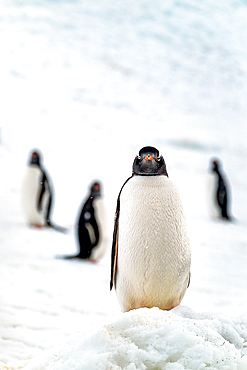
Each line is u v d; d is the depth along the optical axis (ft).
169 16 377.50
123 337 12.58
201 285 34.94
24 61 254.68
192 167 124.98
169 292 17.78
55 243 50.80
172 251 17.34
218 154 165.48
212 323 13.73
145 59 302.04
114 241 18.88
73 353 12.22
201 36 363.15
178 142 176.14
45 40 287.69
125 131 182.29
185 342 12.12
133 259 17.39
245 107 268.82
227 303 28.73
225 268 42.70
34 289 27.99
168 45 332.19
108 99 231.91
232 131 222.69
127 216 17.49
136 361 11.73
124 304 18.48
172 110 240.12
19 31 292.61
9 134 141.18
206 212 82.02
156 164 17.98
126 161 125.18
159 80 278.05
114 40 314.76
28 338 18.12
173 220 17.40
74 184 93.30
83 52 284.61
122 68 278.26
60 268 37.32
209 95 276.82
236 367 12.05
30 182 59.52
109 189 89.92
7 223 60.59
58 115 187.42
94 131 170.50
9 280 30.09
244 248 53.78
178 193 17.87
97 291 29.86
